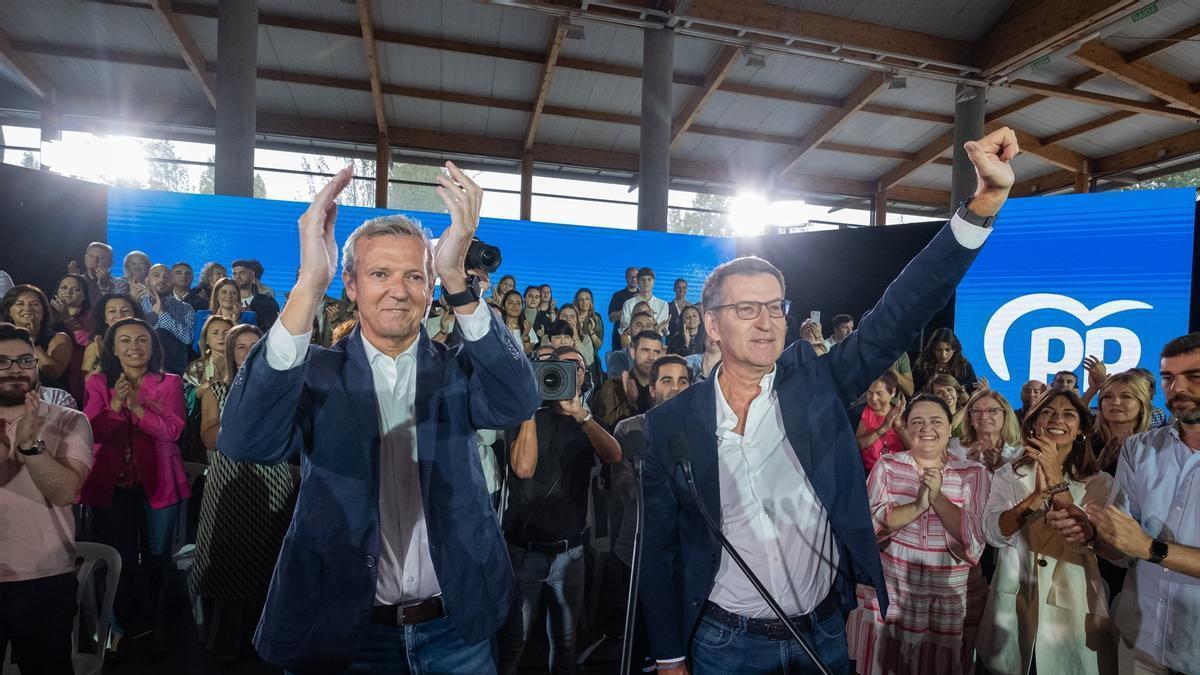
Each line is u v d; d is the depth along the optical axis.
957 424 3.35
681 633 1.36
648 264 5.98
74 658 2.19
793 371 1.38
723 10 6.36
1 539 1.85
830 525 1.29
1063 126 9.33
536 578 2.40
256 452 1.11
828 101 8.80
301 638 1.15
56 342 3.78
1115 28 5.86
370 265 1.16
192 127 9.24
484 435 2.42
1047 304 4.28
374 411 1.22
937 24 6.80
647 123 6.48
